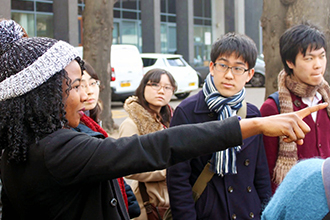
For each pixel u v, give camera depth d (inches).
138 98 107.3
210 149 43.7
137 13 924.0
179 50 938.1
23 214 46.3
